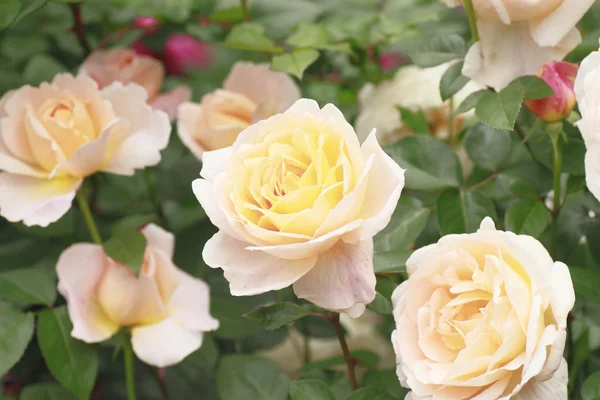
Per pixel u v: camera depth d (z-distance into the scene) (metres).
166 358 0.83
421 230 0.81
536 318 0.69
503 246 0.71
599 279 0.77
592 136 0.73
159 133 0.86
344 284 0.73
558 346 0.69
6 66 0.97
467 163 0.91
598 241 0.81
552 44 0.79
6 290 0.84
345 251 0.73
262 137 0.74
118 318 0.83
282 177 0.73
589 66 0.75
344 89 1.04
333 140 0.73
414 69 0.96
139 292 0.83
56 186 0.85
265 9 0.98
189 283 0.85
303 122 0.73
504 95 0.77
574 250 0.82
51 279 0.86
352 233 0.72
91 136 0.85
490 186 0.82
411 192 0.87
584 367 0.84
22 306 0.90
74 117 0.84
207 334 0.88
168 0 0.97
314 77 1.01
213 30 0.99
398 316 0.73
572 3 0.78
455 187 0.82
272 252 0.72
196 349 0.87
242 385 0.85
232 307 0.89
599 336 0.90
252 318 0.77
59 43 1.02
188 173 0.95
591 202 0.83
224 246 0.74
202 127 0.92
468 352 0.71
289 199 0.72
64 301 0.92
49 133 0.84
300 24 0.92
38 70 0.95
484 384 0.71
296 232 0.72
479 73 0.81
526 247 0.71
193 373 0.93
